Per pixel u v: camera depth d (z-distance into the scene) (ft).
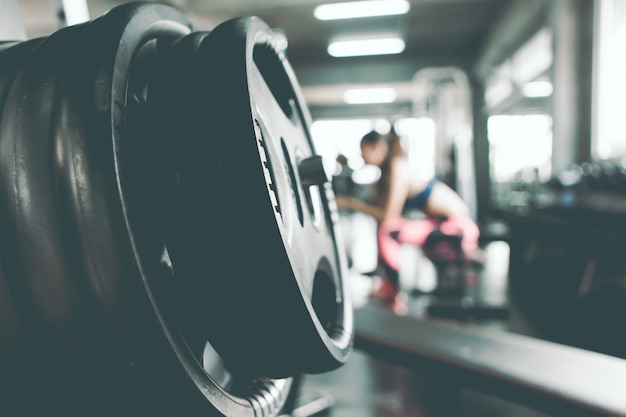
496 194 30.50
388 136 10.90
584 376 3.43
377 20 26.23
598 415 2.97
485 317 10.40
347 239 21.12
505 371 3.53
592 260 10.85
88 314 1.55
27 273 1.58
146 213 1.69
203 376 1.69
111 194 1.50
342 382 6.55
